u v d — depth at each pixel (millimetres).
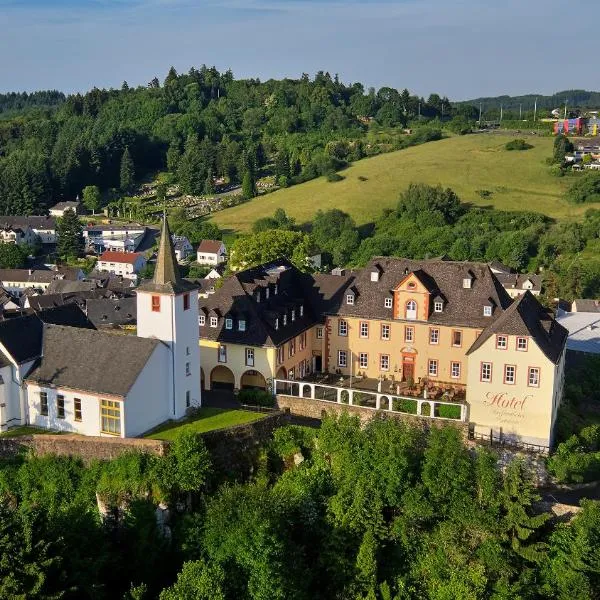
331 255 171875
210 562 49594
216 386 76312
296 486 57312
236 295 76438
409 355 78562
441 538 54594
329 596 53344
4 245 190750
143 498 54969
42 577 42781
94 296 136125
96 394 59875
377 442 58250
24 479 58156
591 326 104250
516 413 66188
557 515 57250
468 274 77750
